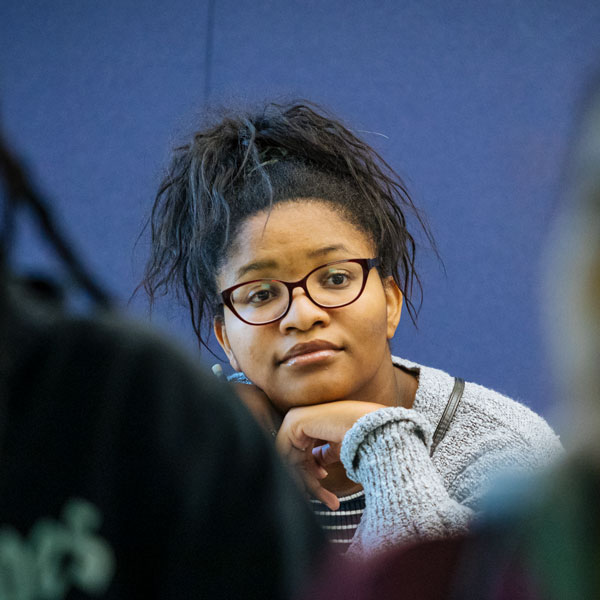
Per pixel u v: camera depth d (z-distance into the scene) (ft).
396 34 34.71
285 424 15.92
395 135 33.35
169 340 7.54
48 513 6.97
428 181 32.96
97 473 7.05
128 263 33.47
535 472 4.82
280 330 15.87
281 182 16.24
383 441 15.14
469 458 16.71
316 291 15.79
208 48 35.24
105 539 7.02
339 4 35.27
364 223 16.56
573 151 4.58
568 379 4.23
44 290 7.44
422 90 33.88
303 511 7.71
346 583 5.91
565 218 4.43
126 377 7.20
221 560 7.27
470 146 33.24
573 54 33.55
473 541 5.28
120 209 34.22
